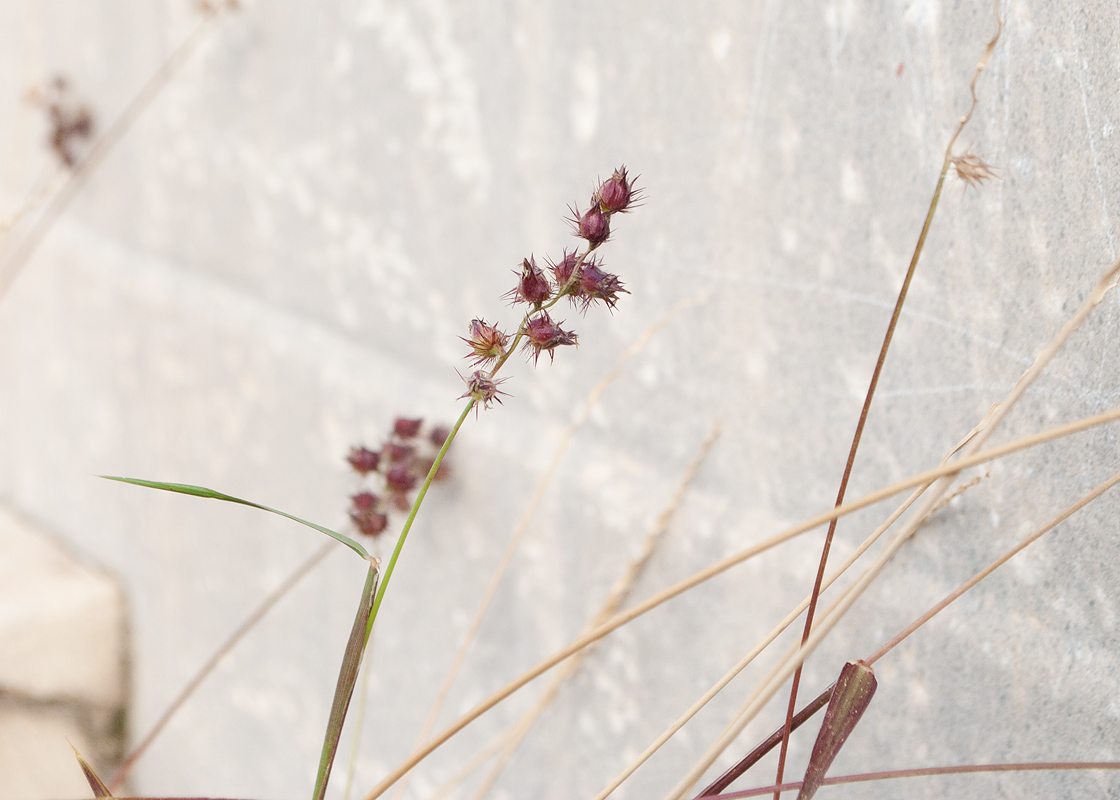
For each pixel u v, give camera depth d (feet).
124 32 3.34
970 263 2.14
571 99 2.39
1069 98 2.08
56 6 3.68
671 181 2.32
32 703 3.46
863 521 2.23
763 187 2.26
